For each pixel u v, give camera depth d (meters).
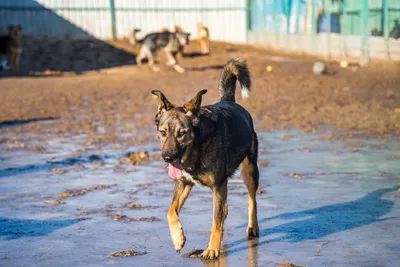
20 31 29.59
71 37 36.94
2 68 30.33
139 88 23.75
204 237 6.60
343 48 30.75
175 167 5.88
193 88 23.27
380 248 6.04
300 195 8.39
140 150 12.24
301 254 5.94
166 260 5.86
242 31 40.03
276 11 36.50
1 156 11.83
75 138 13.83
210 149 5.94
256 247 6.23
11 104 19.73
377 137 12.98
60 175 10.09
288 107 18.06
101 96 21.75
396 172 9.66
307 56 33.47
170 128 5.73
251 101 19.41
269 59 31.92
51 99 20.95
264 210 7.69
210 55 34.59
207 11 39.81
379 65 27.83
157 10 38.72
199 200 8.27
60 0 36.56
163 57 33.66
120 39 37.62
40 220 7.39
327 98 19.50
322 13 32.53
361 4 28.95
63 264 5.78
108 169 10.51
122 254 6.03
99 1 37.34
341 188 8.73
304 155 11.34
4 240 6.61
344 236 6.49
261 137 13.48
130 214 7.59
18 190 9.05
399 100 18.34
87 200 8.38
